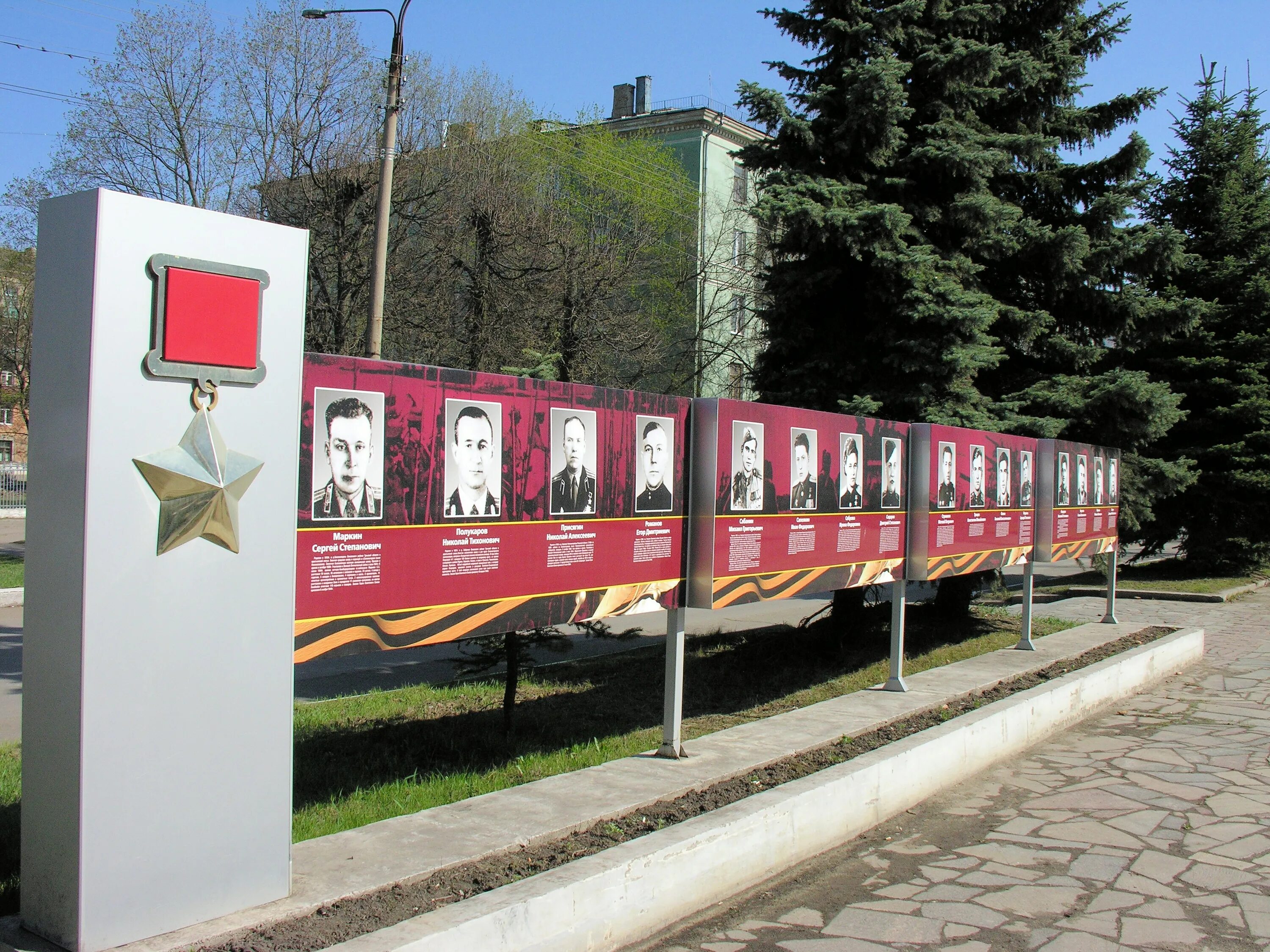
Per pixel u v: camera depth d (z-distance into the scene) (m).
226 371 3.42
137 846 3.26
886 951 4.07
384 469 4.24
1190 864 5.11
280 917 3.52
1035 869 5.03
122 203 3.19
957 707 7.83
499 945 3.54
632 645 12.38
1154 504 20.41
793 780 5.50
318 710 8.41
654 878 4.23
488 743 7.07
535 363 7.95
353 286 19.77
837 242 10.79
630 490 5.62
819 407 11.64
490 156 24.02
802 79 12.09
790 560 6.83
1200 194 20.97
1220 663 11.32
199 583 3.39
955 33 11.80
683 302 28.30
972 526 9.27
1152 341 13.87
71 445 3.18
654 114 35.03
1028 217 12.85
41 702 3.26
